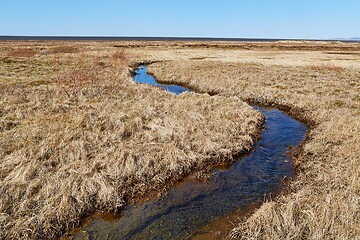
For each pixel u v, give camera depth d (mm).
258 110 17906
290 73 28781
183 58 45188
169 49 67250
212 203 8477
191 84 26219
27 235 6512
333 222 6191
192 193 9031
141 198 8680
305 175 9492
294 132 14445
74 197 7863
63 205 7414
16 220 6766
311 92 20625
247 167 10789
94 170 9023
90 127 12172
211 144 11547
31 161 8945
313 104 17500
